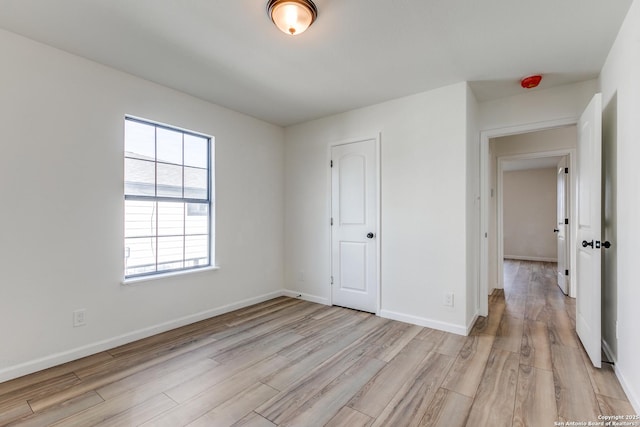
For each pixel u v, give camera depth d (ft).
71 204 7.89
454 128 9.66
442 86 9.84
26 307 7.18
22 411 5.78
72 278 7.90
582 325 8.55
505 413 5.65
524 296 13.96
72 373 7.18
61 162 7.73
